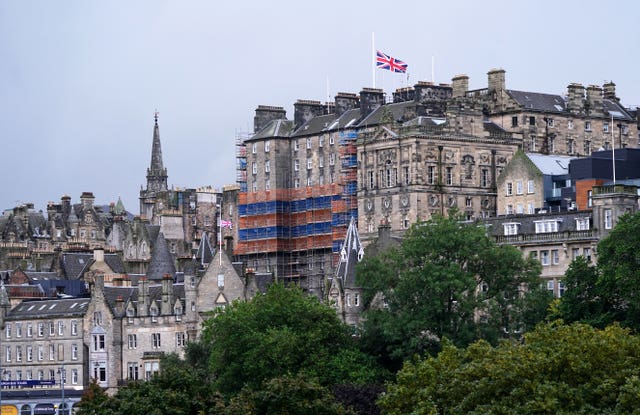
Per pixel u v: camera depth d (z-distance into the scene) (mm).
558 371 198500
